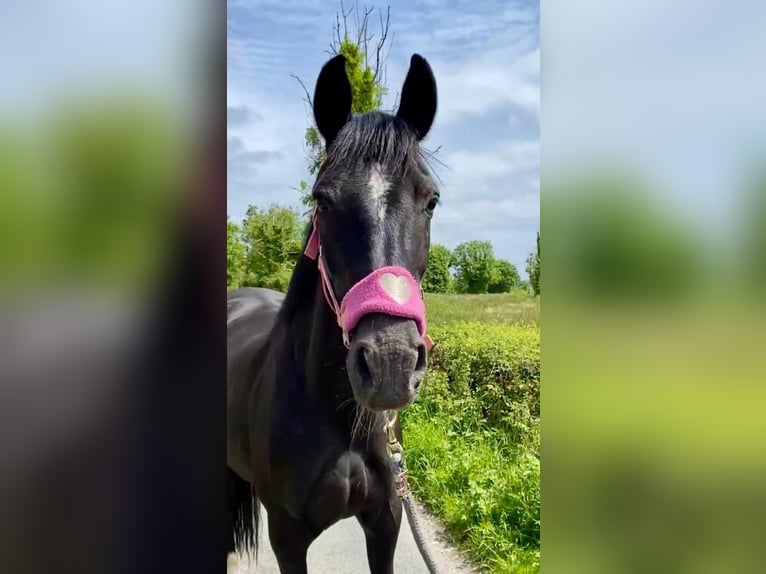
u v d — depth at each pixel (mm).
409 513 1844
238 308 3312
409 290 1572
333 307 1759
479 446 4355
